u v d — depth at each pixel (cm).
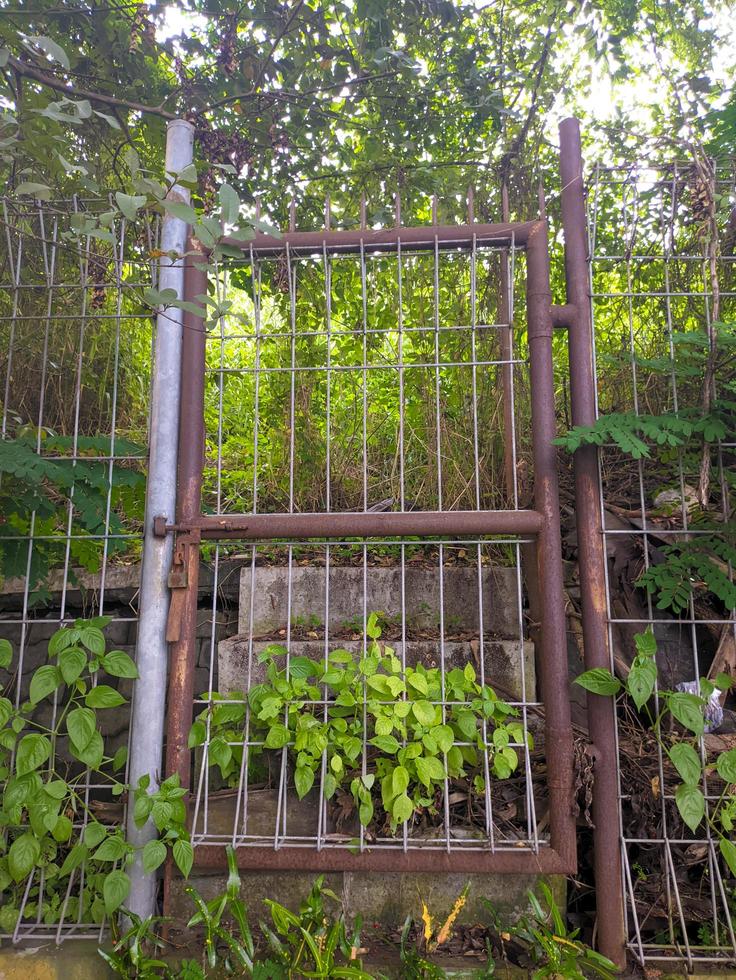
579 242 224
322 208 346
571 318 221
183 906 209
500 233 222
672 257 226
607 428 205
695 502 269
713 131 305
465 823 222
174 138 228
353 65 327
